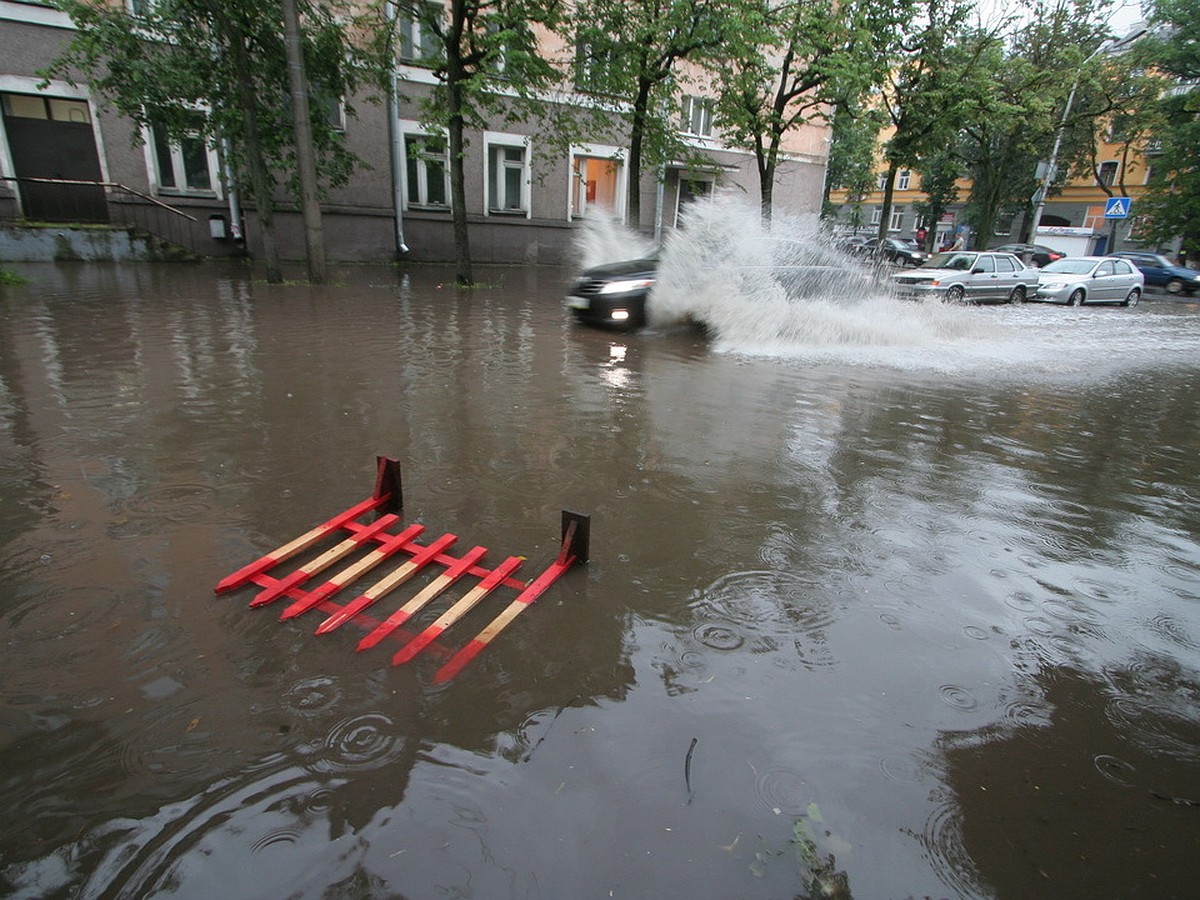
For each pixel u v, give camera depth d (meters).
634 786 1.98
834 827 1.88
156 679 2.35
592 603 2.93
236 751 2.06
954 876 1.76
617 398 6.34
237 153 14.92
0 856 1.71
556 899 1.63
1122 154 35.78
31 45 15.18
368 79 15.78
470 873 1.69
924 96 21.39
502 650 2.59
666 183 24.72
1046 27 26.62
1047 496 4.55
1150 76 30.52
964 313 15.34
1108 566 3.56
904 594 3.15
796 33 16.75
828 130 27.48
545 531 3.60
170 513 3.60
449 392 6.24
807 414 6.21
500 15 14.17
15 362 6.63
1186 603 3.21
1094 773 2.14
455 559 3.26
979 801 2.01
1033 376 8.95
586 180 23.38
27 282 11.97
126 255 15.93
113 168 16.47
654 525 3.71
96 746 2.06
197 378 6.31
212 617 2.71
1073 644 2.83
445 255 21.25
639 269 10.24
